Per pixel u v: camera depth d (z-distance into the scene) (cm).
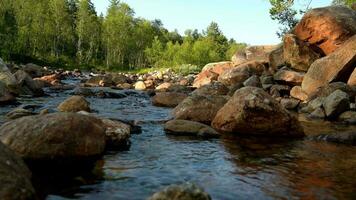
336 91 1711
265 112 1210
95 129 881
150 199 519
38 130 795
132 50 11806
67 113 860
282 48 2884
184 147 1015
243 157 927
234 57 3622
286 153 981
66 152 804
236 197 639
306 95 2208
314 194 664
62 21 10069
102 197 615
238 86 2403
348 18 2612
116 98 2356
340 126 1457
